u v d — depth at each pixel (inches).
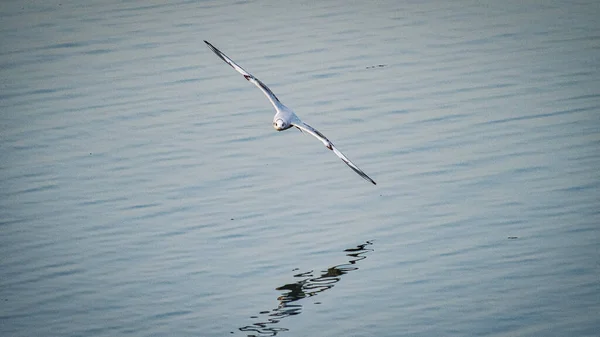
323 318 823.1
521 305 830.5
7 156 1167.6
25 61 1414.9
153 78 1358.3
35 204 1062.4
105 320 842.2
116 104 1288.1
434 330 799.1
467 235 954.7
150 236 986.1
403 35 1466.5
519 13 1537.9
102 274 919.0
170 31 1512.1
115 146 1184.2
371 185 1058.7
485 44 1421.0
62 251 964.0
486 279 874.8
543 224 964.6
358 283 877.8
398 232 967.0
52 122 1246.9
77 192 1083.3
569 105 1216.2
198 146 1173.7
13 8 1627.7
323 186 1067.3
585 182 1035.9
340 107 1240.2
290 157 1138.7
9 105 1290.6
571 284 857.5
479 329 797.2
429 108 1228.5
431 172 1080.2
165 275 911.7
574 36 1429.6
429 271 892.6
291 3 1630.2
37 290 893.2
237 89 1316.4
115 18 1571.1
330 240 955.3
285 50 1422.2
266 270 908.6
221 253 944.9
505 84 1286.9
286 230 982.4
